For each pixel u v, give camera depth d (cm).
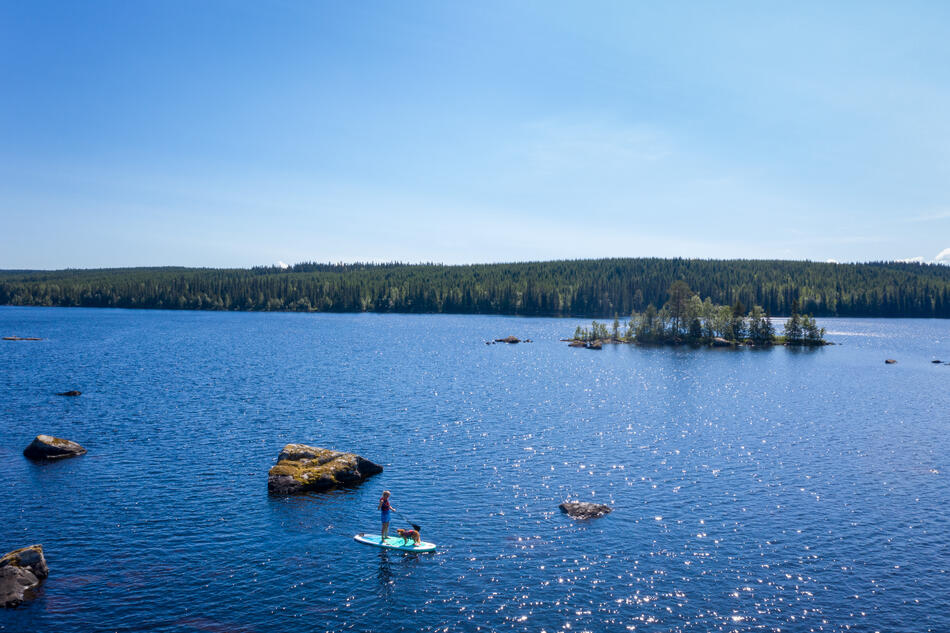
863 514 3791
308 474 4162
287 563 3048
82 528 3403
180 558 3075
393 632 2470
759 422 6625
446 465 4750
